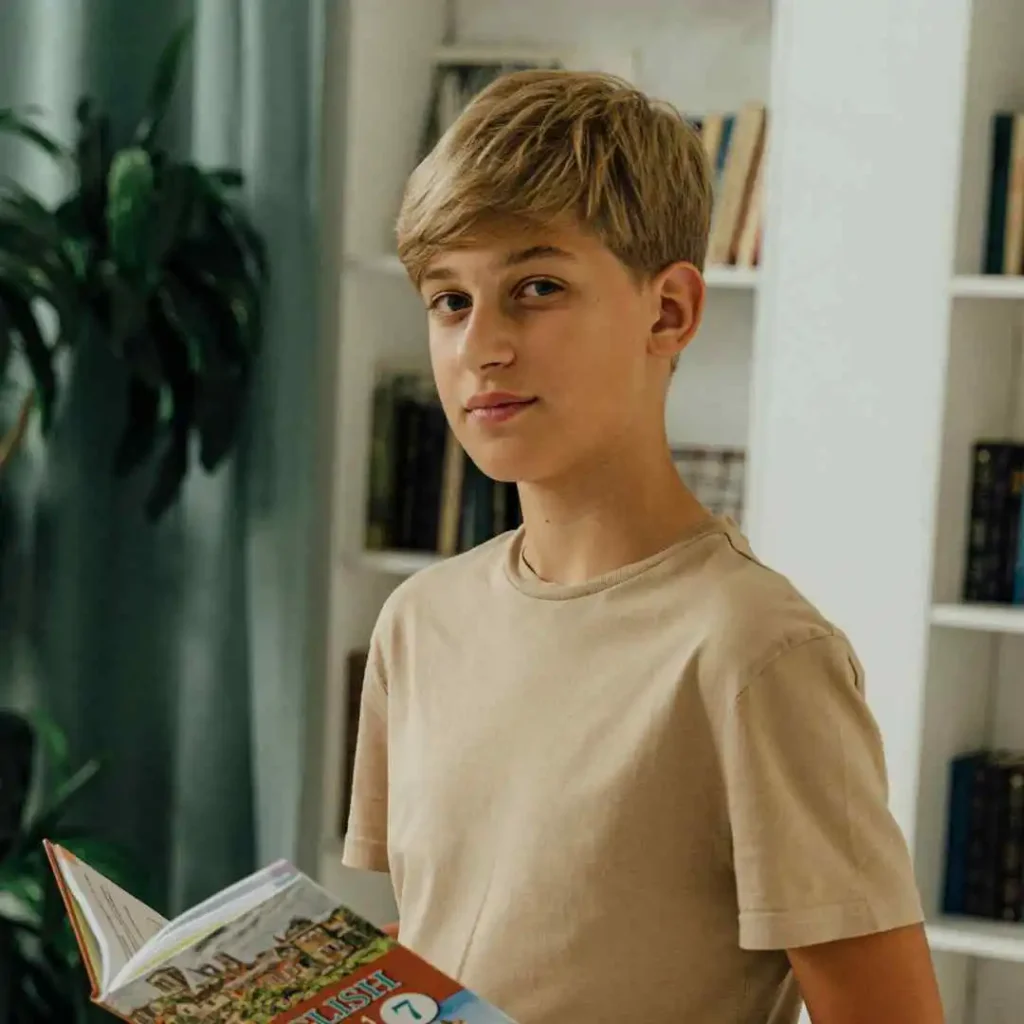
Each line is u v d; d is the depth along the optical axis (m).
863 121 2.68
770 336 2.78
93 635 3.13
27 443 3.00
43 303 3.00
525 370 1.16
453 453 3.14
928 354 2.65
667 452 1.25
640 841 1.15
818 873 1.09
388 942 1.06
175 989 1.01
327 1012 1.02
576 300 1.16
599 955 1.16
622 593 1.21
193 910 1.08
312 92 3.06
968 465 2.77
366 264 3.07
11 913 2.94
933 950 2.75
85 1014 2.71
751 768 1.10
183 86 3.12
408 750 1.33
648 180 1.19
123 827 3.18
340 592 3.16
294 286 3.05
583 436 1.18
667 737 1.14
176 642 3.19
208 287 2.92
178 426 2.93
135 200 2.73
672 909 1.15
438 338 1.22
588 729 1.18
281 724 3.13
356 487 3.17
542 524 1.27
